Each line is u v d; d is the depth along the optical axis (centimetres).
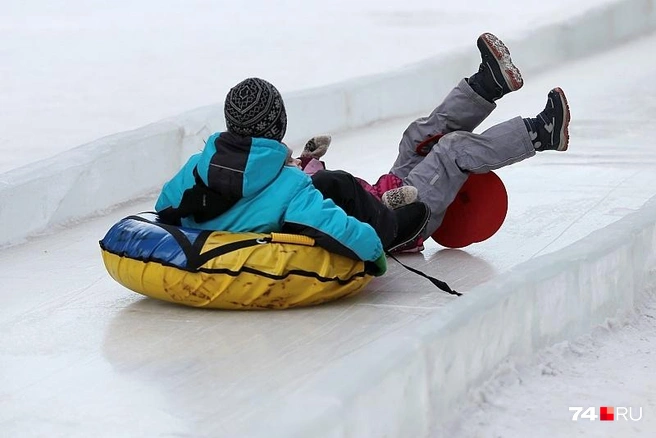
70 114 1842
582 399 657
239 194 784
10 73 2348
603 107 1839
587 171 1331
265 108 779
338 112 1772
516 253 973
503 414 636
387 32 2938
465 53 2194
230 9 3638
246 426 594
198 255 776
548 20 2648
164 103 1953
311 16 3378
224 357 705
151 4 3841
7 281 919
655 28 3084
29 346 743
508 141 920
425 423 601
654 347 759
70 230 1120
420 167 938
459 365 638
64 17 3506
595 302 786
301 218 780
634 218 897
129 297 859
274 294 782
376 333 745
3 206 1054
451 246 977
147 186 1310
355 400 539
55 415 621
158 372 683
